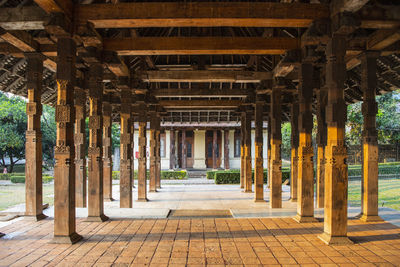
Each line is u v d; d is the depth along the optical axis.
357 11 5.49
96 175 7.30
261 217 7.73
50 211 8.49
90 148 7.30
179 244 5.52
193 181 20.08
